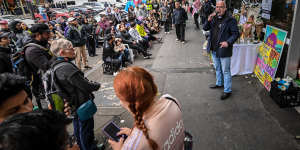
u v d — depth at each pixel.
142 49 6.73
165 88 4.38
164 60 6.33
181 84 4.49
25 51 2.84
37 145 0.62
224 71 3.59
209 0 9.16
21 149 0.59
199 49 7.10
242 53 4.39
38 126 0.65
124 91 0.95
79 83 2.01
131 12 12.30
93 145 2.38
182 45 7.88
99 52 8.47
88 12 15.62
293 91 3.13
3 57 2.80
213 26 3.67
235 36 3.32
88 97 2.17
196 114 3.32
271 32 3.82
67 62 2.06
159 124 0.96
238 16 5.56
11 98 1.03
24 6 17.52
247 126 2.91
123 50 5.88
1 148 0.60
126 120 3.39
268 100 3.47
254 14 4.59
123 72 1.00
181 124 1.12
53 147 0.67
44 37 2.95
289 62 3.39
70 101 2.10
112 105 3.93
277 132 2.73
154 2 15.59
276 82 3.38
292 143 2.52
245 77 4.44
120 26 6.93
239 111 3.27
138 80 0.95
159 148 0.94
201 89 4.16
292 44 3.27
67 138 0.76
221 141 2.67
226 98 3.68
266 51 3.99
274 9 3.75
